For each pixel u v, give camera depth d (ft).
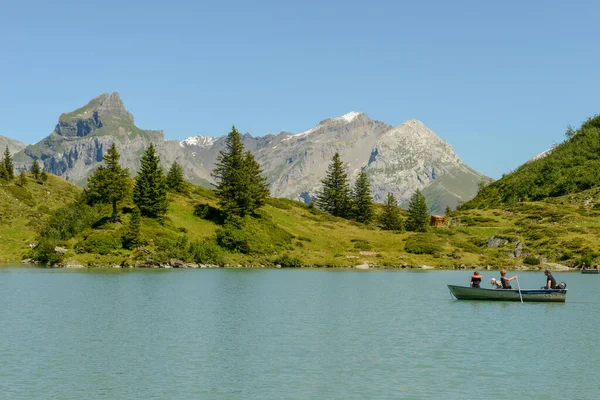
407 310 205.36
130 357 129.49
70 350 135.64
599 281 342.64
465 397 102.89
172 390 105.91
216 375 115.55
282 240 479.41
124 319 178.81
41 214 572.92
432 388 107.86
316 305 216.33
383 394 104.32
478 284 244.22
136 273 357.61
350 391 105.81
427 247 482.28
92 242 419.95
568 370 120.37
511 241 499.51
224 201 499.10
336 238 512.22
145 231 436.35
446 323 177.17
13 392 103.96
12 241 492.13
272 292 258.78
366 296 247.29
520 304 223.92
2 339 146.82
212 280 314.35
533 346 143.43
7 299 224.53
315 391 105.81
